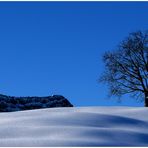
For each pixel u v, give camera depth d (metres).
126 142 11.86
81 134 12.32
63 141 11.42
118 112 17.16
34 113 16.62
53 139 11.68
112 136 12.34
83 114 15.50
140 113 16.92
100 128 13.09
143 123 14.99
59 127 13.10
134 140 12.14
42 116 15.50
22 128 13.09
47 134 12.40
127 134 12.65
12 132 12.70
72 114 15.56
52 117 15.16
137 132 13.14
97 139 11.86
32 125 14.12
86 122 14.49
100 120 14.80
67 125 14.07
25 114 16.52
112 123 14.63
